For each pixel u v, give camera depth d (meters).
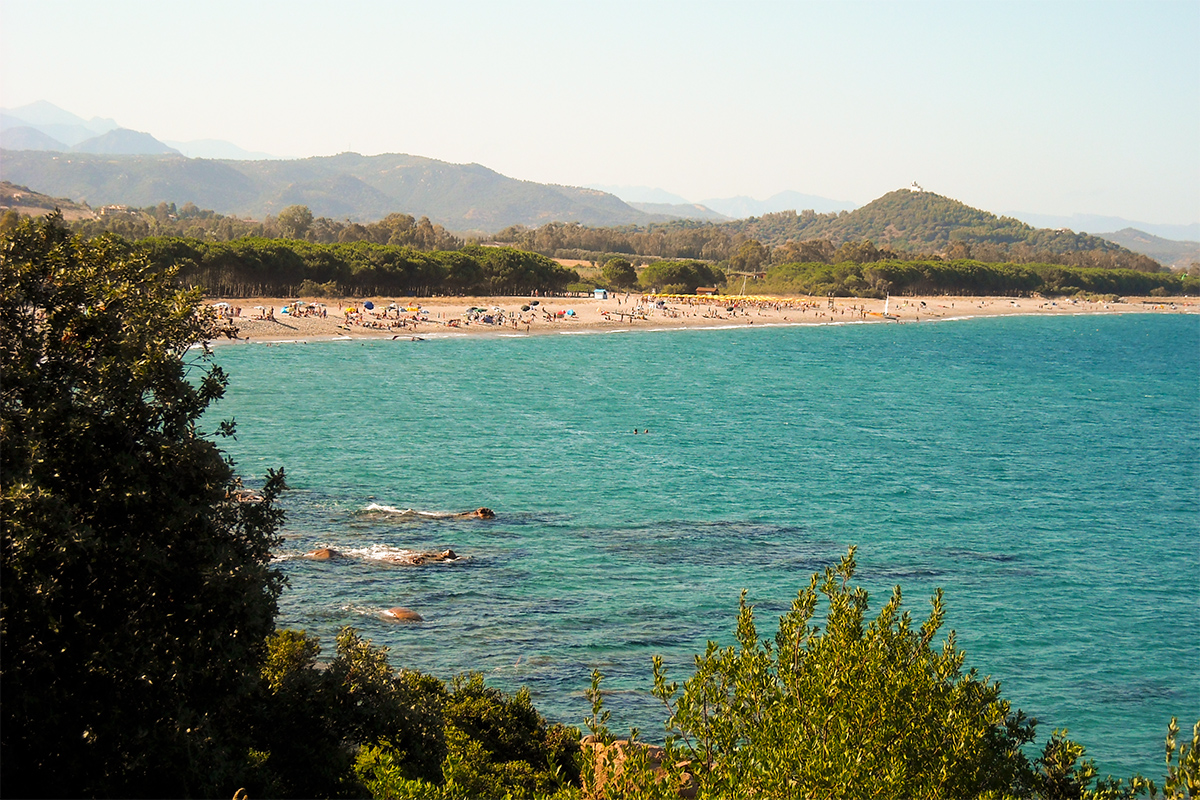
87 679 15.07
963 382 143.25
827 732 13.98
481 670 36.38
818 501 66.00
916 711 14.34
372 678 20.22
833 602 16.06
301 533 52.06
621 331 189.00
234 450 73.38
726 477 72.12
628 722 32.78
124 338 16.12
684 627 41.41
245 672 17.09
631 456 78.56
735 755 13.95
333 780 18.14
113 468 15.87
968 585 49.47
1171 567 54.34
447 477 67.88
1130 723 35.56
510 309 195.50
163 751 14.99
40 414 15.23
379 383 113.50
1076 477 78.56
